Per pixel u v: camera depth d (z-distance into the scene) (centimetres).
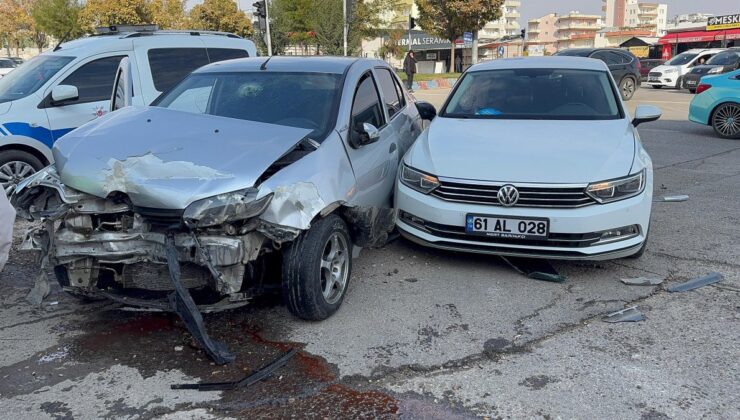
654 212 657
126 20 3612
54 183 379
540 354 360
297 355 360
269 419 300
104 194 357
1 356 362
